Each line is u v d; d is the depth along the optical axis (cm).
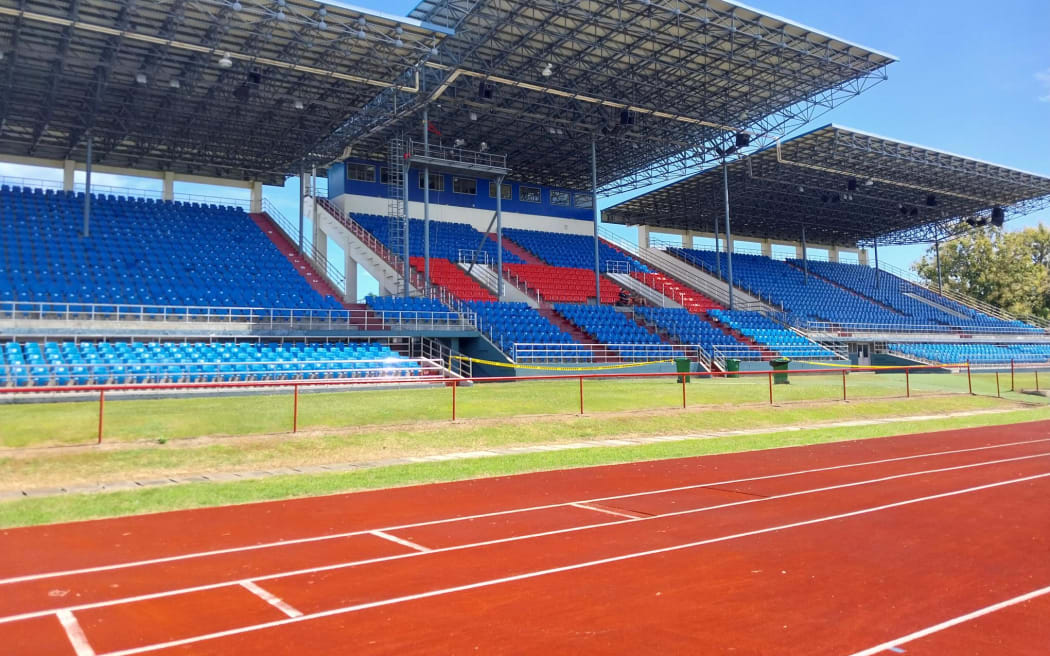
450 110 3884
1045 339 5988
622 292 4628
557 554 841
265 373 2423
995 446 1828
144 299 2897
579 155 4678
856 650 556
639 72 3578
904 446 1833
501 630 601
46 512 1033
